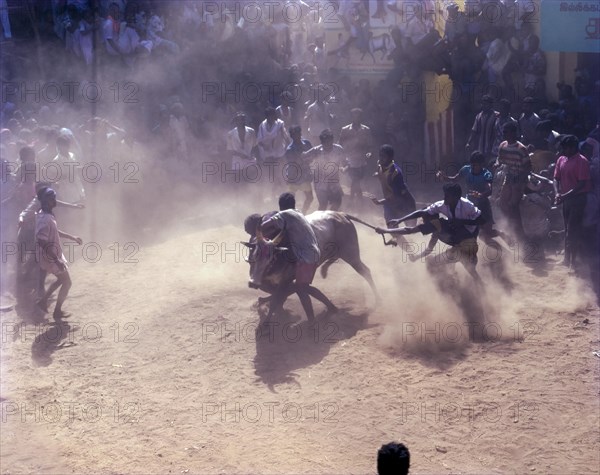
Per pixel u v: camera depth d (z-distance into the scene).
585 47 14.43
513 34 16.45
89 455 7.79
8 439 8.11
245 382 9.13
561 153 12.59
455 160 17.34
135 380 9.35
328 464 7.45
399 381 8.92
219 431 8.13
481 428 7.98
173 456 7.71
